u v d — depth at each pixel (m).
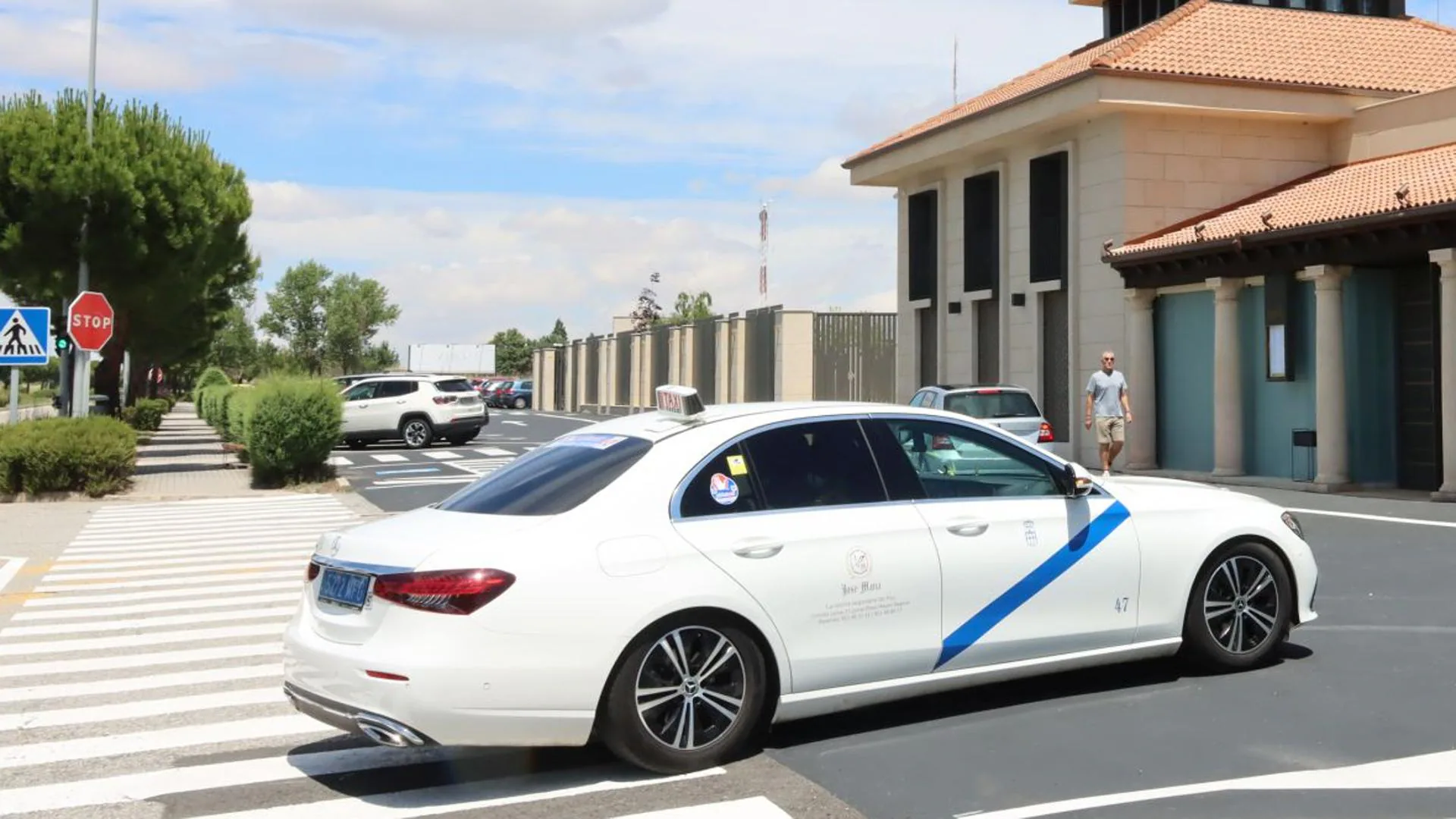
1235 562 6.82
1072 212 24.47
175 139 28.11
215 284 39.41
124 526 16.56
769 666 5.57
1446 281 16.16
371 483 23.16
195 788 5.50
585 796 5.16
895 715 6.23
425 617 5.02
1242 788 5.01
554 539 5.25
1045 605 6.18
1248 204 22.48
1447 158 19.38
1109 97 22.41
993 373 27.83
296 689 5.49
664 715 5.39
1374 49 25.89
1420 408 17.98
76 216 24.78
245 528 16.25
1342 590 9.48
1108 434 18.72
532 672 5.06
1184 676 6.81
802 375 40.62
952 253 29.02
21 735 6.44
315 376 24.44
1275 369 19.05
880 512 5.89
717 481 5.67
